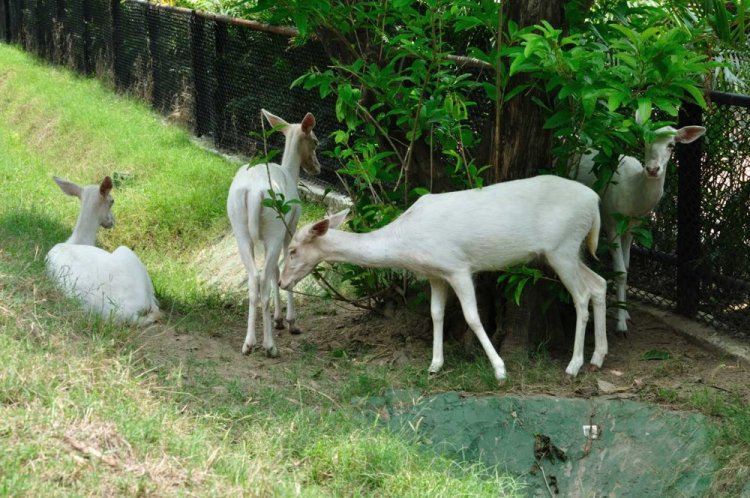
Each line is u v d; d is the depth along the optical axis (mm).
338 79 7398
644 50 6215
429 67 7125
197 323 7930
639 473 5992
